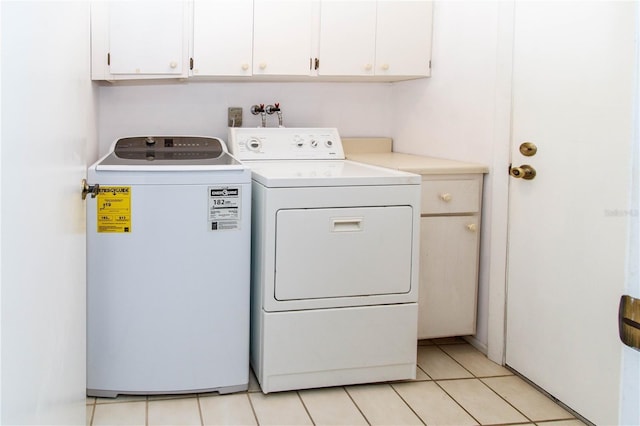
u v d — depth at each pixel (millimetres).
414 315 2484
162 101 3184
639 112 597
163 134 3211
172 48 2836
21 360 1007
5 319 906
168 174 2234
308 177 2297
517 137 2486
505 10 2514
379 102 3555
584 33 2102
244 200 2314
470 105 2822
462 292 2777
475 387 2455
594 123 2068
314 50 3006
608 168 2016
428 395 2385
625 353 648
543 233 2352
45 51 1154
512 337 2586
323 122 3461
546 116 2309
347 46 3045
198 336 2328
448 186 2684
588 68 2088
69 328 1500
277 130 3125
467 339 2969
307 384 2395
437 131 3123
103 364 2297
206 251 2295
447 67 3010
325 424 2143
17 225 967
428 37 3148
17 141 960
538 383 2424
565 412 2248
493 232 2664
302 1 2957
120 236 2238
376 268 2414
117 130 3145
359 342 2424
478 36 2740
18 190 970
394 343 2469
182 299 2299
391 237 2420
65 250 1413
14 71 940
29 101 1036
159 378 2320
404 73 3135
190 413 2215
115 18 2770
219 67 2893
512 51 2492
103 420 2143
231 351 2367
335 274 2363
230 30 2883
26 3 1011
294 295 2326
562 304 2260
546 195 2326
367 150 3512
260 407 2271
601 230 2055
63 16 1333
